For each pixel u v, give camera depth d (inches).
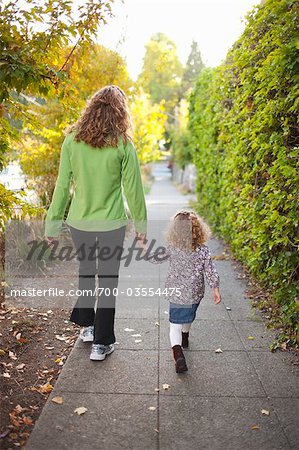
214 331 186.7
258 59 212.7
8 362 159.3
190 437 118.3
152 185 1371.8
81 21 173.8
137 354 165.6
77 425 122.8
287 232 170.2
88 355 164.2
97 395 137.9
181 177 1339.8
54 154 349.7
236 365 157.8
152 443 116.0
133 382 145.8
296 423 124.3
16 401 135.1
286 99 168.9
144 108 605.9
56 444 114.8
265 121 191.2
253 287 242.2
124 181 154.3
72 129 154.4
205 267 157.2
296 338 168.6
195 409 130.9
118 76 370.3
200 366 157.0
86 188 152.6
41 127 199.3
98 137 148.9
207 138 425.4
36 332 184.4
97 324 159.2
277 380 147.4
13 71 145.3
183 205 632.4
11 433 119.5
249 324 193.8
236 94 259.3
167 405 132.9
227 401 135.1
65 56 203.5
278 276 189.2
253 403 134.0
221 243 354.0
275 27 177.3
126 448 113.8
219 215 375.2
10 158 345.1
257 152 215.8
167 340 177.6
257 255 215.6
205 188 468.1
